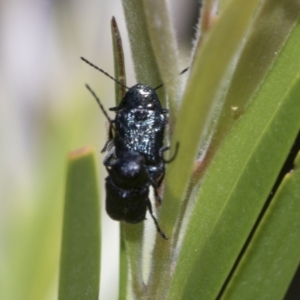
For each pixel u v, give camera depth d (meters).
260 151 0.08
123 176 0.09
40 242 0.09
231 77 0.08
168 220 0.08
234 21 0.08
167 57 0.08
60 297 0.08
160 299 0.08
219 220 0.08
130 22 0.09
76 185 0.08
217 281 0.08
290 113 0.08
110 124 0.09
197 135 0.08
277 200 0.08
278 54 0.08
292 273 0.08
